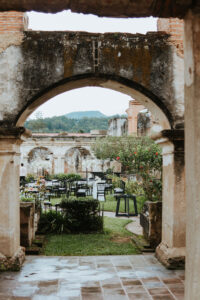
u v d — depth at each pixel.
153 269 5.66
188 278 2.91
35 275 5.32
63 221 8.46
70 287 4.84
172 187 5.85
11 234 5.60
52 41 5.78
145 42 5.89
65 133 28.33
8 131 5.43
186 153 3.01
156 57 5.89
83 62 5.78
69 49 5.79
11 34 5.75
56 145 26.69
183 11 2.89
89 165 27.12
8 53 5.74
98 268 5.70
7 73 5.73
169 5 2.81
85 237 8.00
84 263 5.98
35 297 4.47
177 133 5.68
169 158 6.01
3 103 5.70
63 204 8.62
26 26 6.11
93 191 16.55
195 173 2.82
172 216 5.83
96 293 4.63
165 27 6.14
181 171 5.82
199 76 2.83
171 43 5.93
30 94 5.72
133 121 24.58
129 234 8.42
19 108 5.71
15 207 5.76
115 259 6.25
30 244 6.89
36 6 2.82
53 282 5.03
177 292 4.69
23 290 4.71
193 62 2.84
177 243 5.81
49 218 8.62
